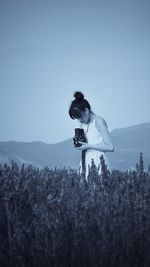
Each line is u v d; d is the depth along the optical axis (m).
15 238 2.91
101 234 2.88
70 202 3.15
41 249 2.83
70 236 2.85
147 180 3.63
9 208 3.29
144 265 2.70
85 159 5.32
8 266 2.85
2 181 3.80
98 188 3.44
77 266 2.73
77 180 3.85
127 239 2.78
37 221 3.09
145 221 2.94
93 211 3.03
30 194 3.53
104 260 2.73
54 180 3.96
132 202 3.12
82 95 5.15
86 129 5.27
